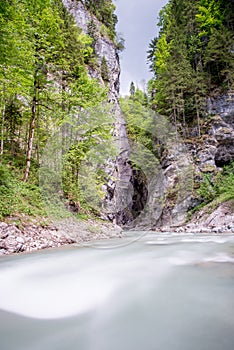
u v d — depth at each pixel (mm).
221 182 17312
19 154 12367
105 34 33719
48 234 7434
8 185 8281
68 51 14070
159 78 24375
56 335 2055
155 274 3754
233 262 4602
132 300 2766
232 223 12930
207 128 20172
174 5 29000
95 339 1968
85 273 3852
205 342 1884
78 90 11836
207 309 2473
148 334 2027
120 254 5531
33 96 10258
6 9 7484
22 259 5062
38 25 10102
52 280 3520
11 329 2174
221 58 21516
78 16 31156
